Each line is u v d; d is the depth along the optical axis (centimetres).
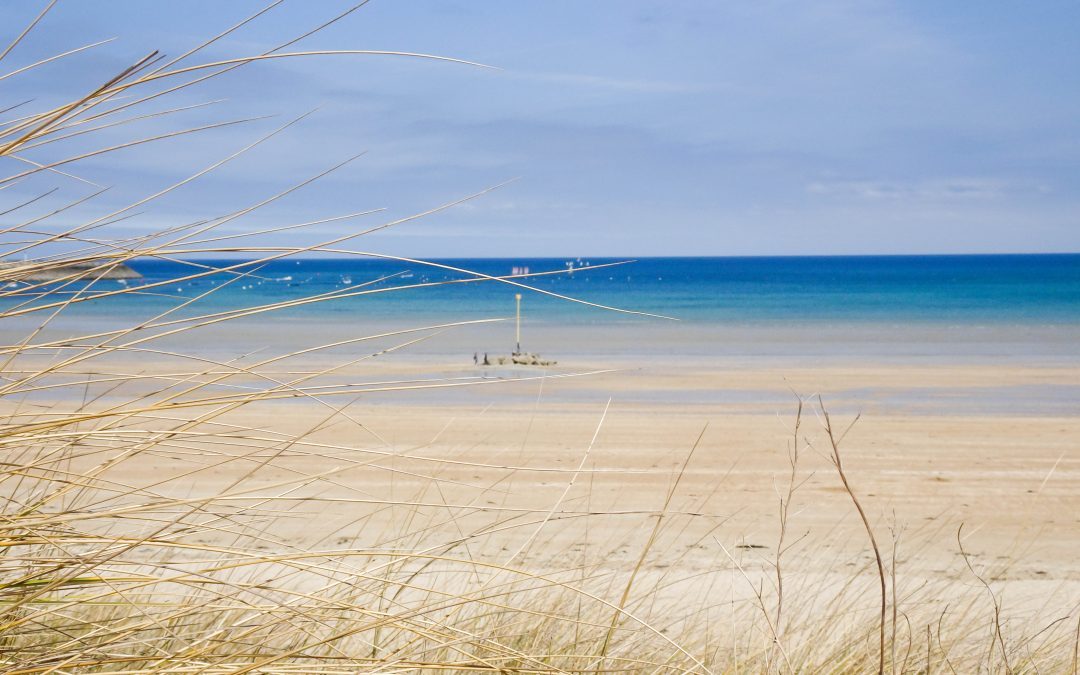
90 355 154
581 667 213
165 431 155
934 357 3181
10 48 141
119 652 160
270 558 155
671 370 2677
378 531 442
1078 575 673
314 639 189
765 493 1014
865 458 1282
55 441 151
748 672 252
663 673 222
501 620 229
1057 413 1802
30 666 138
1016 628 360
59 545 141
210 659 151
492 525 214
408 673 175
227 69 148
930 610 357
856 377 2495
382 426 1398
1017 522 914
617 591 298
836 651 263
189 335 3775
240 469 768
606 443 1350
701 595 362
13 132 135
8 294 151
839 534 805
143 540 148
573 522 719
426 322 4984
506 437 1366
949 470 1202
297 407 1520
